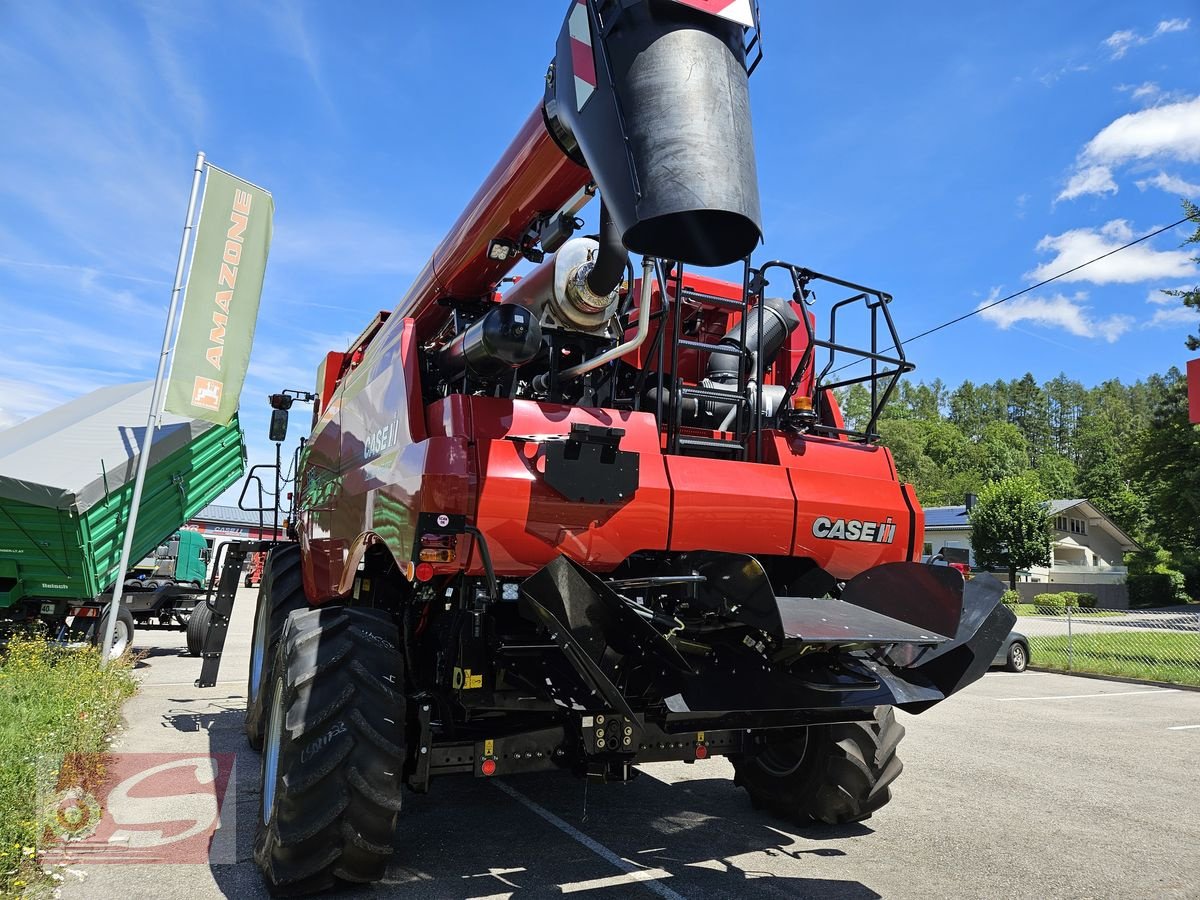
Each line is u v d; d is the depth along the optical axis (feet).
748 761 14.48
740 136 8.04
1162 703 32.30
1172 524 120.57
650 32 8.14
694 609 9.72
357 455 12.98
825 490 11.50
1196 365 46.24
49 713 15.53
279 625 16.63
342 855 9.78
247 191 28.94
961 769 19.22
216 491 40.32
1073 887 11.46
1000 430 326.85
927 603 10.32
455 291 13.39
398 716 9.98
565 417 10.21
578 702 9.71
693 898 10.60
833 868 11.95
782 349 15.05
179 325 27.32
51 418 33.32
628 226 7.88
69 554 28.12
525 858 12.05
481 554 9.20
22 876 10.40
